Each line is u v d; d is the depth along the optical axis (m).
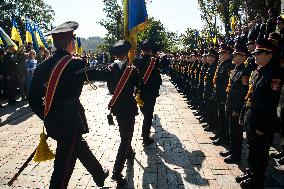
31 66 12.65
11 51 12.78
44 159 3.84
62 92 3.71
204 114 9.15
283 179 5.20
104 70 3.94
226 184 5.04
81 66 3.81
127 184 5.10
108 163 5.97
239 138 5.84
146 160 6.12
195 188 4.92
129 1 7.84
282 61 4.86
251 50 5.69
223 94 6.75
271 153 6.30
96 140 7.42
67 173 3.75
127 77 5.02
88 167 4.16
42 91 3.71
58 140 3.77
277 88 4.46
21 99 13.70
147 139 6.99
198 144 7.08
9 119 9.91
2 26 49.72
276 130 4.66
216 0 24.58
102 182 4.26
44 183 5.19
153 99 6.85
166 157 6.27
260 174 4.83
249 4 17.66
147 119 6.88
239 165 5.80
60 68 3.67
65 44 3.81
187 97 13.21
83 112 3.99
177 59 17.11
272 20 8.55
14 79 12.64
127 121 5.07
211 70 8.02
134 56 7.10
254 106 4.62
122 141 5.07
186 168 5.71
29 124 9.20
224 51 6.83
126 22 7.84
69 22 3.94
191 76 11.35
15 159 6.27
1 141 7.48
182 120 9.49
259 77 4.62
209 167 5.73
